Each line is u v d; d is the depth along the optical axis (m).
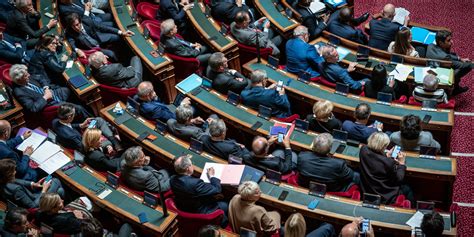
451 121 16.64
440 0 25.31
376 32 21.03
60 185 15.95
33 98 18.36
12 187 15.34
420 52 20.66
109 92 19.05
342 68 18.80
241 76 18.98
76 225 14.32
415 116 15.69
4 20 22.86
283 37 21.97
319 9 22.69
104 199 15.06
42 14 22.52
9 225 13.88
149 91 17.69
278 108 17.92
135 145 17.81
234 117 17.59
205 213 14.70
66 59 19.86
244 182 13.86
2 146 16.30
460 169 18.22
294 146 16.42
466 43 23.11
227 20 22.09
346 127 16.55
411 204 15.38
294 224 12.78
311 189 14.70
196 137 16.70
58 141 17.11
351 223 13.18
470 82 21.22
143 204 14.84
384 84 18.00
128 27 21.53
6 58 20.34
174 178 14.72
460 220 16.70
